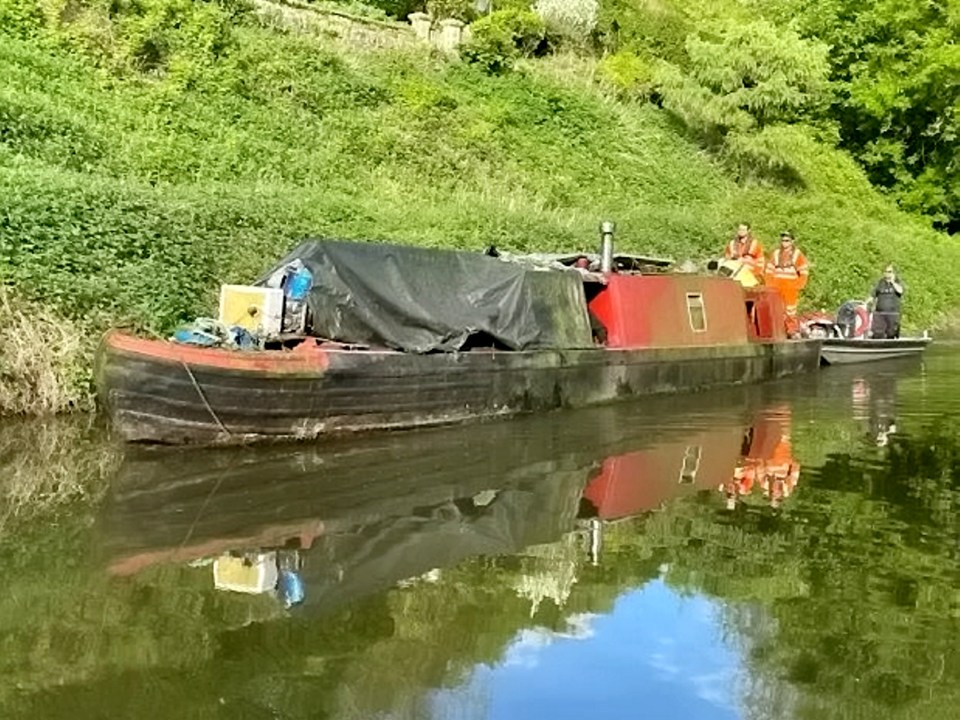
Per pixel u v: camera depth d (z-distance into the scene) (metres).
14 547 7.46
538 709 5.38
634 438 11.65
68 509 8.37
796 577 7.26
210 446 10.27
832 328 19.72
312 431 10.71
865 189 33.94
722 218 25.06
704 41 30.39
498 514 8.62
